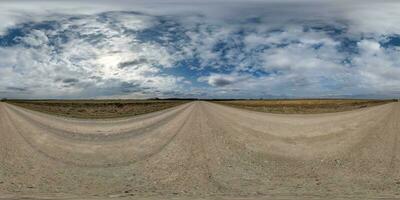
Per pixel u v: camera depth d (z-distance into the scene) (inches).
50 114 1432.1
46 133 843.4
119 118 1273.4
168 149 661.3
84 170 521.0
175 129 897.5
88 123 1087.0
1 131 861.2
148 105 2362.2
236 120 1119.6
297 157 602.5
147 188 428.5
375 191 405.1
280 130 896.3
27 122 1055.0
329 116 1300.4
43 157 601.6
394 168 520.1
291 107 2126.0
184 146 685.9
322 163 558.9
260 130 891.4
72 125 1021.2
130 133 855.1
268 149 663.8
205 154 620.1
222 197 381.7
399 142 703.1
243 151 645.3
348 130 874.8
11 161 570.3
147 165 550.0
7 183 449.7
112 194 399.5
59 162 569.9
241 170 519.5
